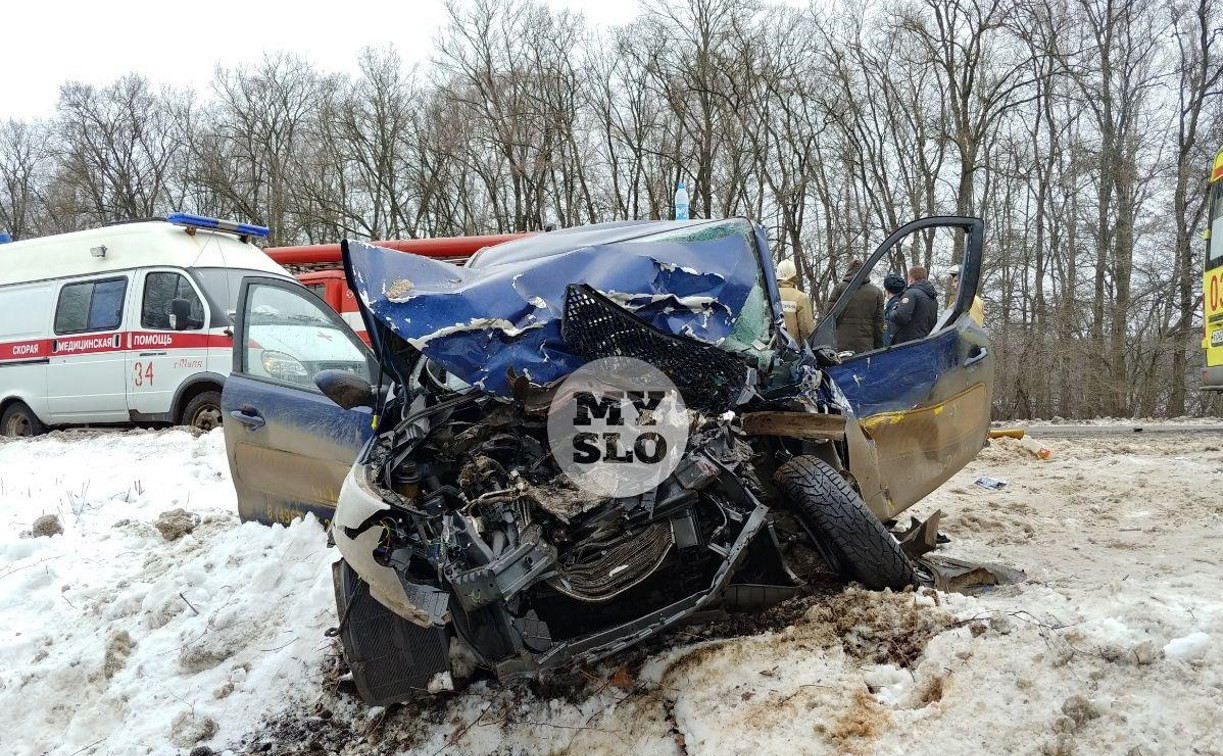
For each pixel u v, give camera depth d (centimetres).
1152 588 403
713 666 354
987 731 290
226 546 572
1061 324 2644
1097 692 295
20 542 646
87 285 1157
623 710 353
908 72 2809
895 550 383
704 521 364
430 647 362
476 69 2995
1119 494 693
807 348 442
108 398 1123
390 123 3334
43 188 4122
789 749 304
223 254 1162
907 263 2772
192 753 396
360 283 376
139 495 773
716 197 2869
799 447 429
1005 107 2608
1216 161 1093
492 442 368
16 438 1159
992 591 416
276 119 3638
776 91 2786
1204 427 1232
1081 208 2725
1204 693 283
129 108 3872
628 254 407
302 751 385
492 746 358
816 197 2892
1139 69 2659
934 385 518
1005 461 896
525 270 393
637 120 2998
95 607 538
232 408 592
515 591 315
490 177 3084
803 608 382
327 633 425
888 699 319
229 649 466
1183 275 2597
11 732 445
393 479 365
